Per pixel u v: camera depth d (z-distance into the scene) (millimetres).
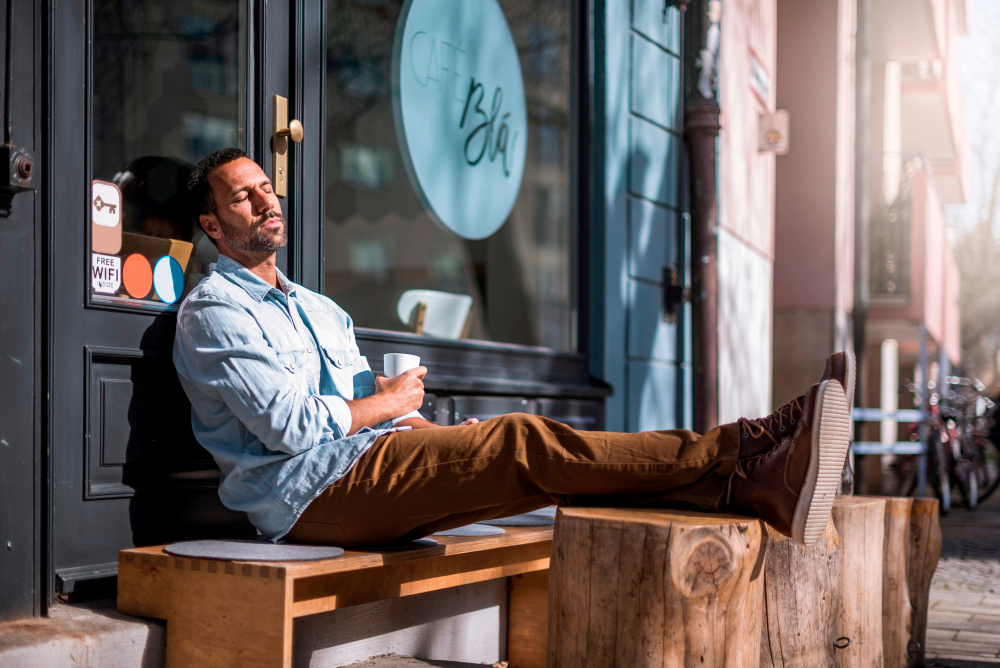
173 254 2805
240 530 2807
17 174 2182
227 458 2475
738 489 2266
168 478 2615
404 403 2623
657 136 5547
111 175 2623
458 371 3967
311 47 3236
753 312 7578
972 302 31891
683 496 2324
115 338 2494
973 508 10359
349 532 2389
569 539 2205
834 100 9594
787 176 9750
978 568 5805
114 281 2596
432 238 4062
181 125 2863
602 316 4934
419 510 2355
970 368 33938
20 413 2236
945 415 10375
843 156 10086
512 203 4551
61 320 2361
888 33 12219
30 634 2074
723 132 6617
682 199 5797
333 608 2230
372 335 3531
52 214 2330
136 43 2729
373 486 2355
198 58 2918
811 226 9656
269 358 2404
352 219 3609
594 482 2305
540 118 4758
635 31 5312
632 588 2100
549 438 2334
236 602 2119
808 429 2172
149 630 2211
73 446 2377
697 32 4402
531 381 4391
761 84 8062
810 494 2154
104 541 2441
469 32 4312
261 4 3066
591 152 4941
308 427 2389
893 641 3416
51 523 2289
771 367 9719
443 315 4098
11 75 2244
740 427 2311
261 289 2607
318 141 3260
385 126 3818
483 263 4355
